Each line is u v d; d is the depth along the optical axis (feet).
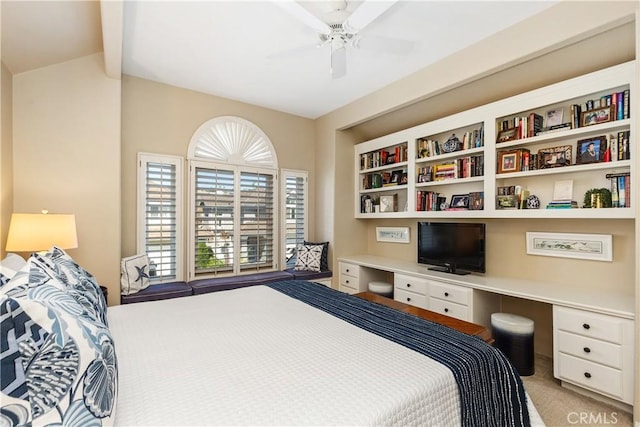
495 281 9.40
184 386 3.64
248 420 3.03
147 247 11.53
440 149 11.62
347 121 13.87
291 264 15.15
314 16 6.75
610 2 6.50
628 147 7.18
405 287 11.30
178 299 7.61
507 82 9.37
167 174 11.94
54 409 2.47
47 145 9.13
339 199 14.88
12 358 2.39
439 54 9.49
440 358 4.42
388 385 3.69
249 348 4.73
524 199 9.16
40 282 3.46
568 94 7.98
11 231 7.40
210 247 12.85
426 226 11.78
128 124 11.18
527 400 4.78
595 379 6.74
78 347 2.70
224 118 13.20
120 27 6.89
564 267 8.92
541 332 9.47
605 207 7.44
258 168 14.15
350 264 13.96
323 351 4.63
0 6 6.45
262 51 9.39
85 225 9.57
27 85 8.91
